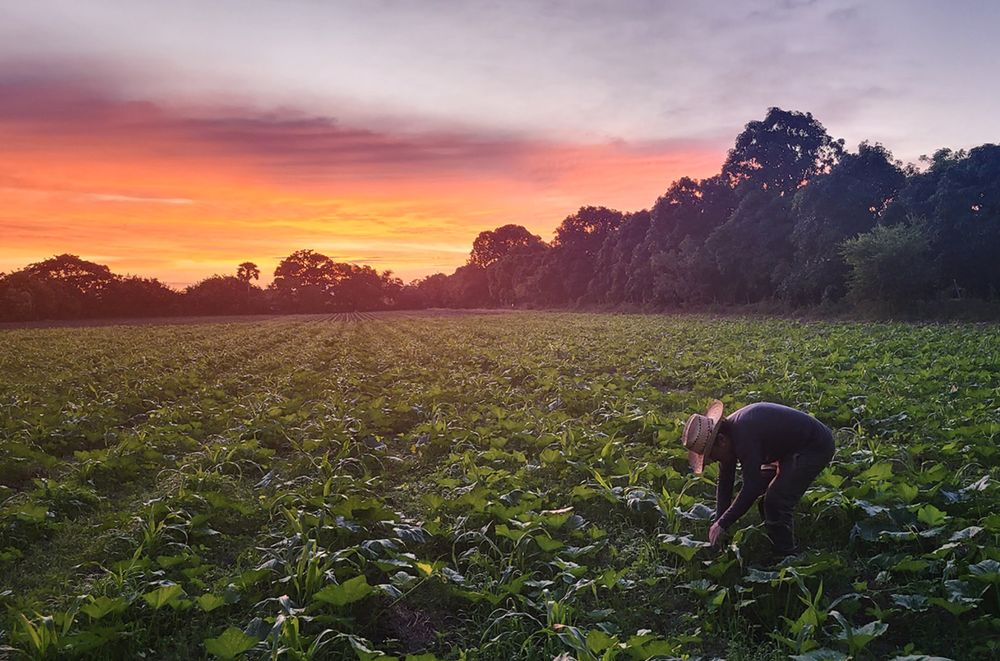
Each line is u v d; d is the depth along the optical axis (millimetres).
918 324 34438
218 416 12859
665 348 25469
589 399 13812
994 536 5461
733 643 4574
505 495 7293
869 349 20719
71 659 4367
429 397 14758
